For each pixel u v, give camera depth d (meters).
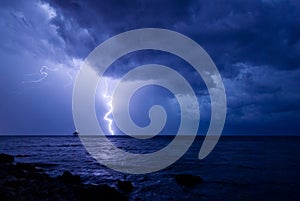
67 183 13.59
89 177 18.34
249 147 58.56
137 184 15.98
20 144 66.81
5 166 16.42
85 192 11.09
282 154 38.69
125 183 14.51
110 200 10.90
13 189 9.54
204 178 18.42
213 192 14.27
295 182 17.08
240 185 16.11
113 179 17.73
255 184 16.42
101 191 11.18
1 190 8.63
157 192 13.94
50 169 21.77
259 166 24.97
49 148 52.38
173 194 13.62
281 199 12.95
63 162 27.64
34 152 41.66
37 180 12.53
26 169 19.06
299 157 33.69
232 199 12.91
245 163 27.42
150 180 17.52
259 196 13.52
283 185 16.12
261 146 62.47
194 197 13.16
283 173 20.77
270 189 15.04
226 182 16.98
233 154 39.31
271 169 23.02
